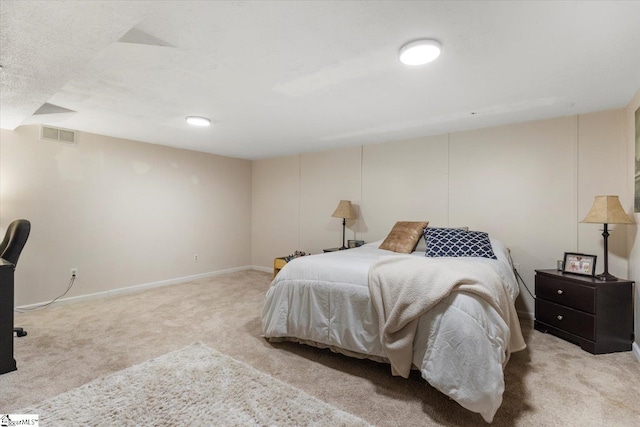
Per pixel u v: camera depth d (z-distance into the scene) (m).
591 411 1.66
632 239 2.56
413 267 1.99
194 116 3.11
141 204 4.27
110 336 2.62
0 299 2.01
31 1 1.24
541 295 2.83
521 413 1.64
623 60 1.93
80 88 2.41
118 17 1.37
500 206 3.40
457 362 1.57
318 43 1.76
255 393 1.79
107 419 1.56
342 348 2.15
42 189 3.45
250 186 5.78
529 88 2.39
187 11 1.46
